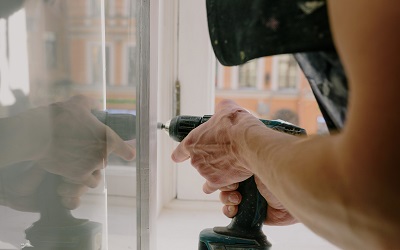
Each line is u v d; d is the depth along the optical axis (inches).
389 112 6.9
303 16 9.6
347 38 7.4
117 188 17.6
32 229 12.9
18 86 11.8
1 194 11.4
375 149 7.1
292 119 32.6
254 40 10.5
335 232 8.9
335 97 10.2
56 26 13.5
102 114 16.8
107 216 17.7
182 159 21.2
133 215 17.6
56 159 13.9
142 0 16.5
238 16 10.9
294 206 9.7
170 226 29.3
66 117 14.3
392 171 7.1
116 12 16.6
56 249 14.1
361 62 7.2
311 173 8.6
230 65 11.9
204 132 19.0
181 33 29.8
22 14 11.8
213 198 32.4
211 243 21.8
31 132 12.5
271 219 22.1
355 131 7.4
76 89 14.8
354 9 7.4
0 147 11.2
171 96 30.5
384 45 7.0
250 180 21.8
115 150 17.4
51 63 13.3
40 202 13.2
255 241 21.7
